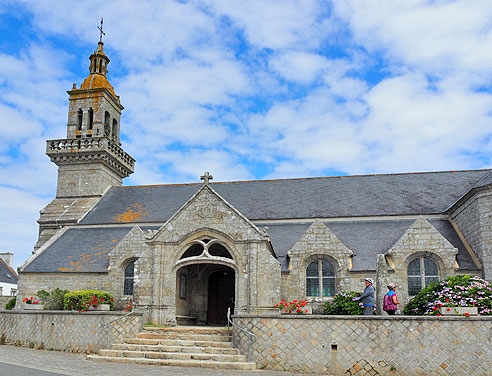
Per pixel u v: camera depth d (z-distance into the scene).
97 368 16.42
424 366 16.53
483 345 16.25
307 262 27.31
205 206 24.77
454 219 29.94
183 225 24.73
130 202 38.06
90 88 41.38
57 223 36.94
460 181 33.94
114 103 43.25
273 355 17.97
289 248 29.34
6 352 20.03
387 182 35.25
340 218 32.09
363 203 33.19
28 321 22.72
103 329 20.31
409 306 21.06
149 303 24.06
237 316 18.78
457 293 19.47
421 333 16.73
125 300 29.38
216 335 20.64
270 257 23.59
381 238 29.30
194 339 20.30
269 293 23.19
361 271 26.34
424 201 32.34
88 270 30.69
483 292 19.28
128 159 43.97
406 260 26.30
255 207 34.59
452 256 25.66
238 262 23.75
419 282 26.12
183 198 37.34
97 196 39.09
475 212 26.53
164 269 24.41
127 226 35.34
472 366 16.20
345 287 26.22
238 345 18.67
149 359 18.22
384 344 16.97
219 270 29.39
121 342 20.28
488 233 25.31
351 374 17.06
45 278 31.31
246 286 23.39
